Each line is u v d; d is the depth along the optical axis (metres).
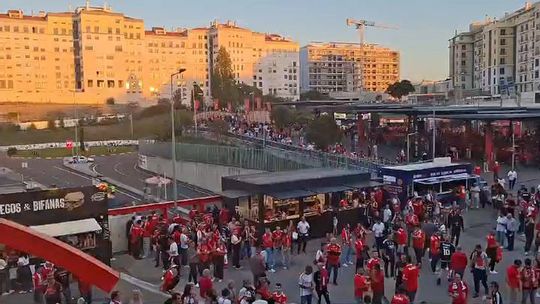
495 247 20.53
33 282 19.02
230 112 109.12
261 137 65.81
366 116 94.69
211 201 29.03
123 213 26.39
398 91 155.12
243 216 26.62
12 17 167.12
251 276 21.11
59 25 173.38
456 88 154.75
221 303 14.60
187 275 21.06
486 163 46.19
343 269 22.12
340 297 18.64
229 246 22.95
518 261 17.14
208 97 183.12
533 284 16.88
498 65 152.88
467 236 26.53
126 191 52.91
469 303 17.56
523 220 26.27
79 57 175.75
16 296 19.47
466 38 179.75
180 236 21.91
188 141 72.50
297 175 29.11
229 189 28.05
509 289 17.55
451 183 33.25
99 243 22.09
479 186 33.62
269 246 22.02
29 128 128.75
